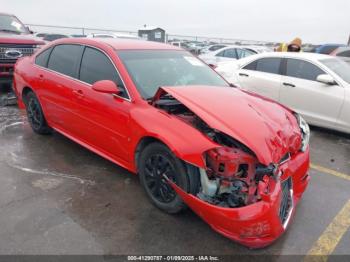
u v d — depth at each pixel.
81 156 4.29
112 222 2.93
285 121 3.15
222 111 2.87
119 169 3.95
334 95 5.57
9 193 3.34
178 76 3.80
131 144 3.23
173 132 2.79
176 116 2.96
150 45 4.18
